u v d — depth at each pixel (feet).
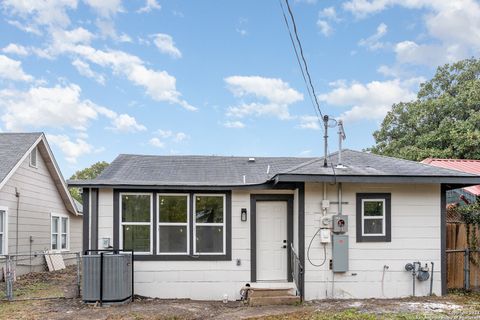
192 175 40.22
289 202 35.24
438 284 33.30
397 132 83.71
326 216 32.68
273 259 35.01
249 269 34.47
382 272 32.94
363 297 32.63
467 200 43.01
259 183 34.17
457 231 35.68
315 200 32.99
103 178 37.55
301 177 31.27
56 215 58.54
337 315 26.22
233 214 34.96
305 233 32.76
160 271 33.88
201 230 34.65
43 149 53.36
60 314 26.25
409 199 33.63
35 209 51.72
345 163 34.71
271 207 35.40
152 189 34.37
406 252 33.24
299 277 32.09
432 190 33.78
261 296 31.65
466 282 34.78
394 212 33.45
